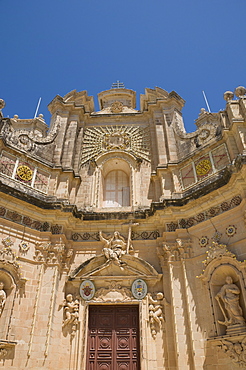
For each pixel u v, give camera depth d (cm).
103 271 1817
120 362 1606
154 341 1617
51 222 1873
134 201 2136
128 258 1842
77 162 2309
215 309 1529
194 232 1781
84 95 2659
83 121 2556
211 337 1479
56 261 1766
